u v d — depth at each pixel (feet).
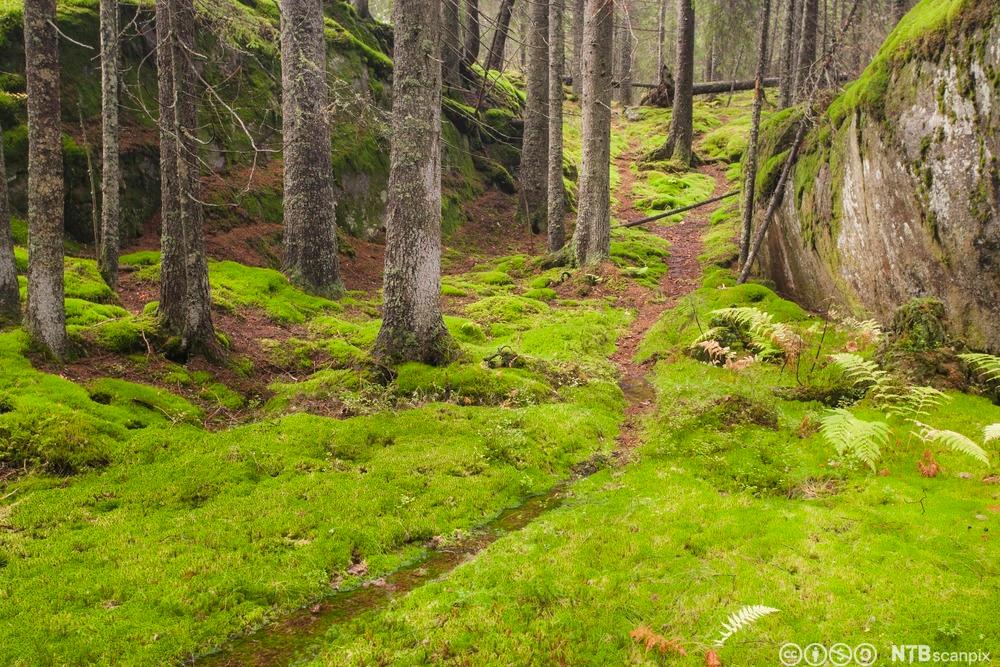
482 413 27.30
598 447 25.26
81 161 42.63
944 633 12.62
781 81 70.18
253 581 15.90
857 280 35.14
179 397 26.78
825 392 26.58
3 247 27.78
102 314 31.89
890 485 19.20
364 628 14.30
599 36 52.44
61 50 44.62
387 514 19.44
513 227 73.97
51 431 21.30
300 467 22.15
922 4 31.63
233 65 55.93
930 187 28.02
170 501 19.61
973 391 24.45
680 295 49.29
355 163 62.23
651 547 16.97
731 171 90.94
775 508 18.79
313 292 45.93
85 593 15.05
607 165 55.21
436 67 29.84
